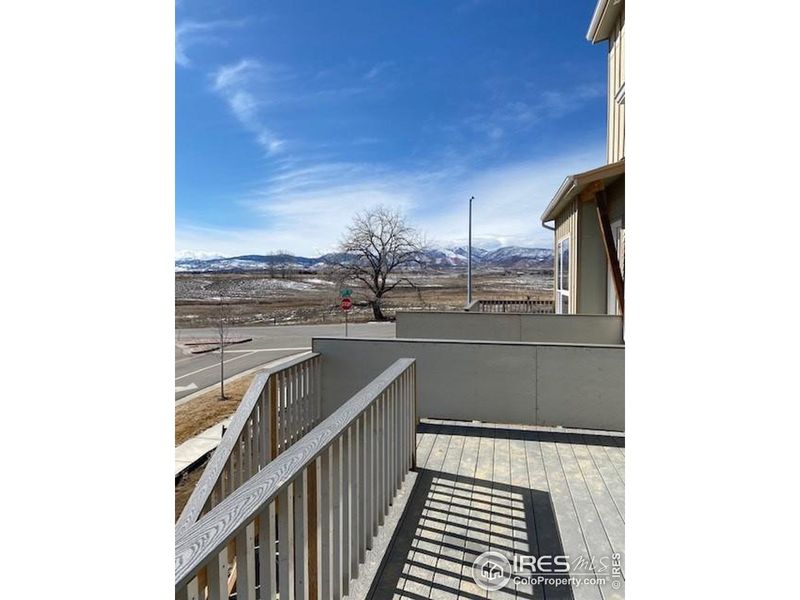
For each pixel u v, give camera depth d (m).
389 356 4.40
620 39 7.48
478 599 1.98
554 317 6.72
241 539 1.21
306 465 1.55
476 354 4.30
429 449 3.67
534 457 3.51
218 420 6.68
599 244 7.16
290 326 22.39
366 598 1.99
